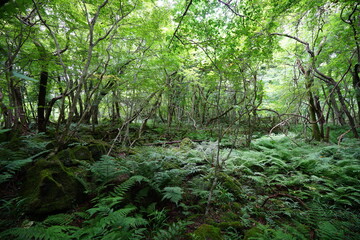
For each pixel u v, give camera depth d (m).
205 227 2.71
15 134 4.57
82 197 3.14
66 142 4.50
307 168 5.16
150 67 7.12
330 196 3.76
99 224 2.19
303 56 9.33
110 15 5.08
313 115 8.86
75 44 5.45
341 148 6.33
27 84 6.99
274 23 5.58
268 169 5.06
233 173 4.82
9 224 2.38
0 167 3.26
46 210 2.66
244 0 5.02
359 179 4.45
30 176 3.10
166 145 7.32
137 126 9.81
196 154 5.55
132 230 2.34
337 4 5.62
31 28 4.02
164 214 2.98
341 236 2.45
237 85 5.56
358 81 7.48
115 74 6.06
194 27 4.95
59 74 6.75
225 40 5.05
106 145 5.19
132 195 3.32
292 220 3.16
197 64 6.50
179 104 9.62
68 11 4.18
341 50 7.22
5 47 3.81
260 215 3.24
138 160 4.36
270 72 13.34
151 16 5.65
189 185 4.08
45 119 5.83
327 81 8.56
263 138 7.91
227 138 7.77
